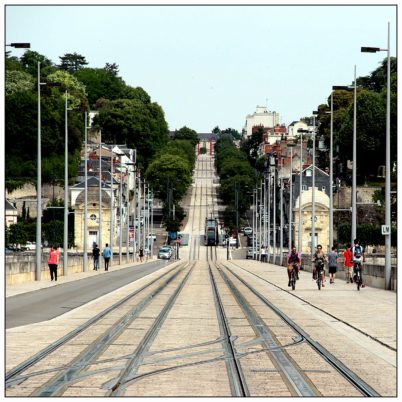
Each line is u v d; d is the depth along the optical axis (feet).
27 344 107.45
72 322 135.95
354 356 99.71
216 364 92.22
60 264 327.67
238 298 197.26
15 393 74.90
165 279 299.79
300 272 356.79
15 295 197.77
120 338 114.93
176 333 121.60
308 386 79.51
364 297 196.03
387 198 218.38
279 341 113.60
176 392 75.87
